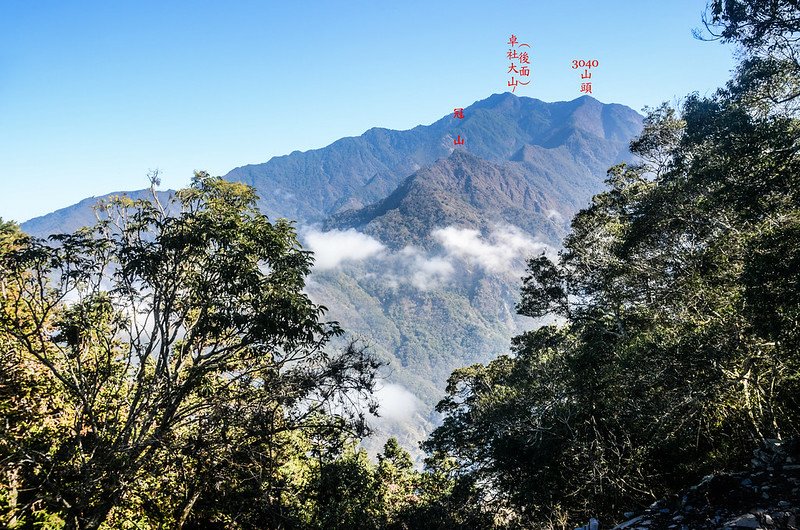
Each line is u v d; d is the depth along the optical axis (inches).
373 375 456.8
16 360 435.8
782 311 395.9
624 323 768.9
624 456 538.9
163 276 441.4
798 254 381.7
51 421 454.0
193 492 461.4
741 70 556.7
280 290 440.5
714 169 570.3
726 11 490.3
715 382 472.1
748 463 371.6
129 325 481.1
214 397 434.3
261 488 407.8
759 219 530.0
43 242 411.2
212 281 444.8
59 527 376.5
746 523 211.2
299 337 438.9
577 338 892.6
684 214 698.8
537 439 705.0
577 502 606.5
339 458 588.1
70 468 378.9
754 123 514.3
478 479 858.8
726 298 563.2
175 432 445.7
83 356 467.2
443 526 677.3
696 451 487.5
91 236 452.4
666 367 528.7
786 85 519.5
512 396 882.1
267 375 474.6
